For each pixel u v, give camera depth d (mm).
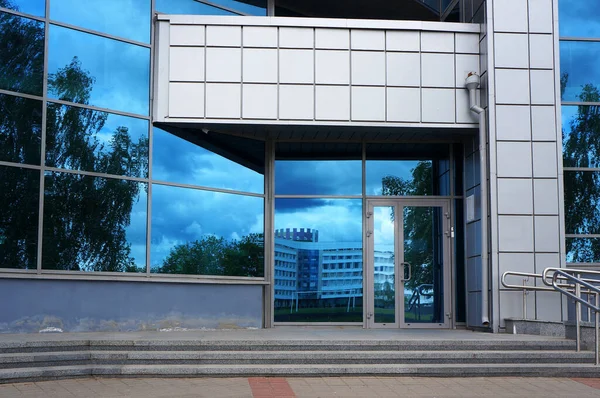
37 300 11273
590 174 13469
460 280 14266
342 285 14242
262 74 13148
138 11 12852
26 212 11203
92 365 9297
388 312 14250
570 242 13312
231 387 8617
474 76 13117
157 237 12656
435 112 13359
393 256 14406
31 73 11477
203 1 13672
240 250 13664
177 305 12773
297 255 14203
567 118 13492
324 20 13320
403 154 14602
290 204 14320
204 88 12984
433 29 13453
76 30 12055
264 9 14562
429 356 9820
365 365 9578
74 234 11695
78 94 11977
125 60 12602
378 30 13438
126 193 12367
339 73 13297
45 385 8516
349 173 14508
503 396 8391
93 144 12062
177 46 13008
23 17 11461
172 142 13031
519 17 13070
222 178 13609
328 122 13203
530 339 10586
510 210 12719
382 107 13297
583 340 10547
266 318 13922
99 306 11922
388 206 14508
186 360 9492
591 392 8703
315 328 13953
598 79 13617
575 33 13633
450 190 14469
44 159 11461
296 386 8758
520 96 12938
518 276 12562
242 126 13219
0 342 9117
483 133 12992
